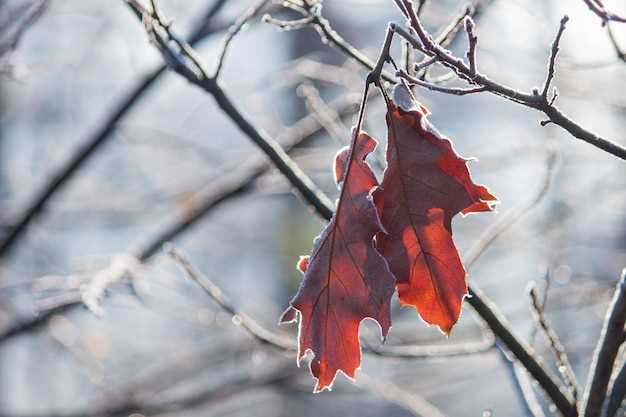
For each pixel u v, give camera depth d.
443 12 6.21
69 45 9.20
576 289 7.88
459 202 2.40
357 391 7.71
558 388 3.73
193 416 9.16
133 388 8.04
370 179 2.42
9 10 4.95
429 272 2.43
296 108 12.00
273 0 4.04
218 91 4.01
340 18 10.26
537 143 7.73
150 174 9.58
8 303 7.13
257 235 12.00
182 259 4.47
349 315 2.42
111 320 10.52
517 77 6.95
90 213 8.59
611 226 9.09
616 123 7.76
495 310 3.80
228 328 7.18
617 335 3.12
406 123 2.40
